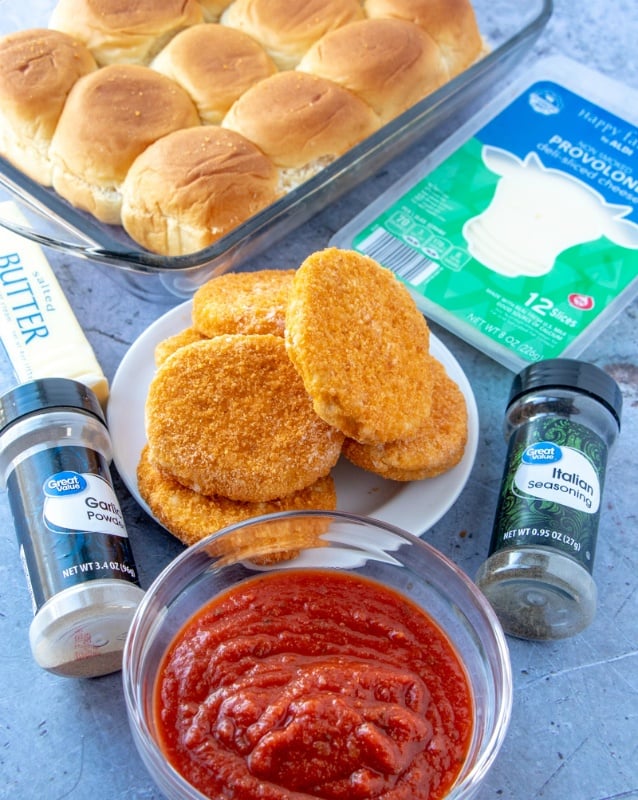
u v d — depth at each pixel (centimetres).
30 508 48
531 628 50
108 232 63
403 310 54
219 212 59
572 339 59
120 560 48
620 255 62
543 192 65
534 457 50
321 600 46
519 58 70
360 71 65
